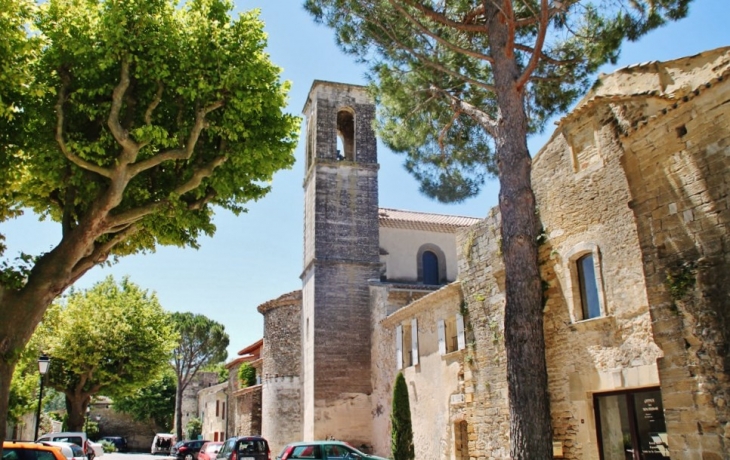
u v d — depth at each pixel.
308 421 30.14
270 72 13.84
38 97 12.64
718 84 9.06
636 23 12.84
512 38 12.20
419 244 33.91
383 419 27.66
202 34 13.14
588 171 13.62
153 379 40.53
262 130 14.24
